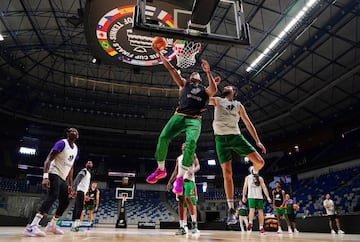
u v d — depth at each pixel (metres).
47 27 16.39
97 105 25.64
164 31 4.42
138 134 28.08
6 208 19.70
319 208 17.94
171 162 29.73
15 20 15.35
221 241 3.28
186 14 4.89
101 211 22.91
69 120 26.22
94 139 28.08
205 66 3.82
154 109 26.33
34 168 24.47
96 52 8.66
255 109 23.53
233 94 4.28
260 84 19.62
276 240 3.86
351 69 15.59
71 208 22.14
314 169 22.16
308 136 23.56
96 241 2.74
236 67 19.05
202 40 4.52
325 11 13.23
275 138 26.14
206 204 25.25
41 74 21.77
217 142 4.06
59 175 4.38
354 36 14.39
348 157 19.03
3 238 3.12
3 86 20.64
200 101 3.68
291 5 12.64
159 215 23.69
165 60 3.85
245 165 27.88
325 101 19.97
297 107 20.41
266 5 13.41
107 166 29.23
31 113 24.20
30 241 2.66
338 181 18.91
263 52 15.95
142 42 8.04
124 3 6.77
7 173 22.52
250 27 15.08
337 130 21.42
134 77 22.27
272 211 20.25
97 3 6.81
